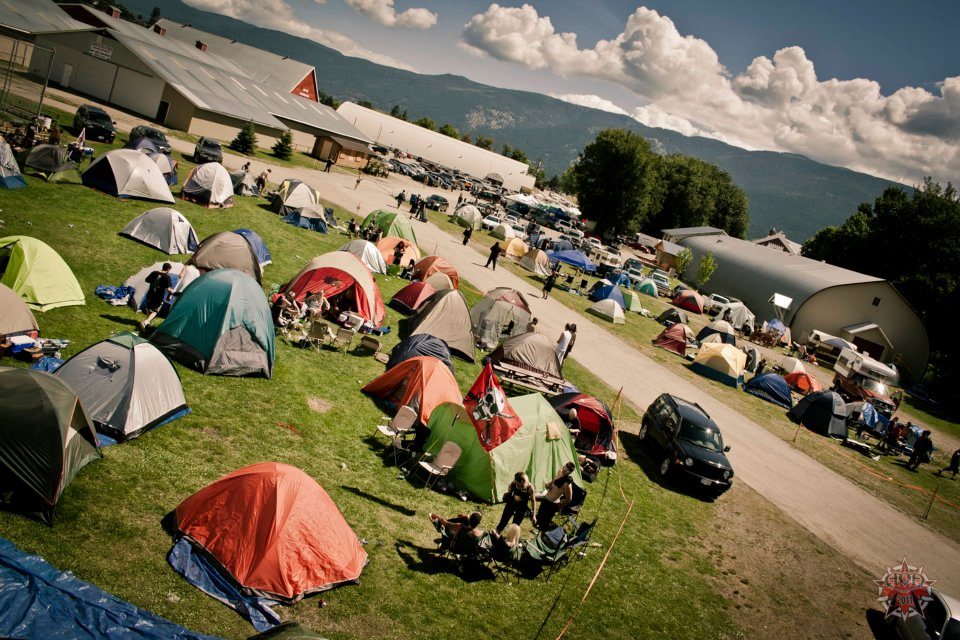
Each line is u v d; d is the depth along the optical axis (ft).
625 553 43.19
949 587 53.16
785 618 41.39
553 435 45.96
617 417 70.79
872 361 129.18
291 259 83.66
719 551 47.75
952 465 90.79
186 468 33.47
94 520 27.61
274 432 40.83
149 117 159.74
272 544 27.40
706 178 381.40
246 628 25.03
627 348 103.96
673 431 59.26
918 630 40.24
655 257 279.49
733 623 39.04
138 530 27.96
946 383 160.45
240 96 190.49
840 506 64.80
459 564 34.63
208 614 24.97
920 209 212.64
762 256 217.56
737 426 81.35
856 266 229.04
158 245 68.28
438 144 394.52
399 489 40.37
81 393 33.94
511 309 81.71
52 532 26.13
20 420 27.32
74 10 169.37
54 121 108.47
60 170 77.97
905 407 138.62
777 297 180.45
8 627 20.58
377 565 31.96
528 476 44.96
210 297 45.57
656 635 35.27
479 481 43.19
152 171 84.99
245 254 61.77
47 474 27.22
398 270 99.14
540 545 37.45
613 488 52.60
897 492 75.20
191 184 93.61
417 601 30.53
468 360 69.36
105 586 24.26
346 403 49.34
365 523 35.06
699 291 222.48
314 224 105.50
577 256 164.55
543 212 275.59
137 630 22.26
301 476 29.86
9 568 22.67
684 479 55.98
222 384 44.42
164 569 26.37
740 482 63.10
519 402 46.75
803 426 92.58
